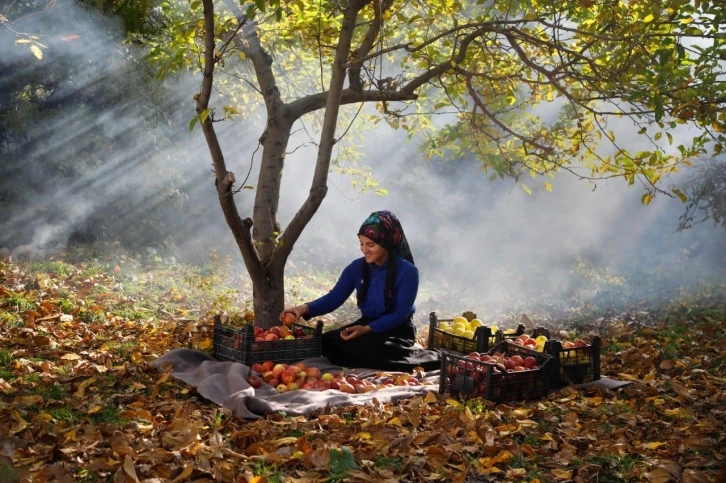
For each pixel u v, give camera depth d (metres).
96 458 4.02
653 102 6.16
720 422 5.41
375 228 6.69
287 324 6.73
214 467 3.88
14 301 7.80
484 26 6.98
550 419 5.29
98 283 9.47
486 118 8.53
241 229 6.67
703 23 6.19
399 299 6.71
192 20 7.71
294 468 4.11
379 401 5.43
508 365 5.81
